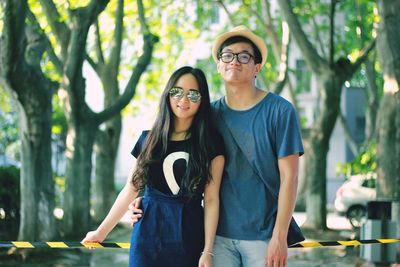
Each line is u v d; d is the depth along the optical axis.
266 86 22.38
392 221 9.76
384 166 11.93
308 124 35.22
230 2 23.84
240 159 4.00
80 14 12.79
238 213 3.99
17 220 14.94
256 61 4.12
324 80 17.95
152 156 3.87
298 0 21.14
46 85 12.04
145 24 15.50
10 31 10.65
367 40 21.23
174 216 3.82
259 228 3.97
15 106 12.10
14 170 15.02
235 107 4.09
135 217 3.88
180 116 3.88
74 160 14.77
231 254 4.04
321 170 18.25
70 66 13.39
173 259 3.82
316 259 12.27
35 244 4.24
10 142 30.08
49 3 14.43
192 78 3.90
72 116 14.41
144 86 24.53
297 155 3.96
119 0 18.20
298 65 35.03
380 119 12.09
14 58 10.98
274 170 3.99
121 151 38.91
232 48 4.04
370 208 9.87
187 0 23.27
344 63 17.91
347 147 37.44
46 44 12.25
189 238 3.84
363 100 37.56
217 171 3.94
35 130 11.97
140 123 38.53
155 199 3.87
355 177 22.36
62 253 12.30
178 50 24.11
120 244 4.21
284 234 3.85
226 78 4.04
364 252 10.06
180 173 3.84
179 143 3.89
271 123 3.97
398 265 9.66
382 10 11.94
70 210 14.91
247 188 3.99
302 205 28.47
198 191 3.86
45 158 12.22
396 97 11.83
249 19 25.36
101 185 19.89
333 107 18.00
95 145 19.98
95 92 37.41
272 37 20.78
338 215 24.61
